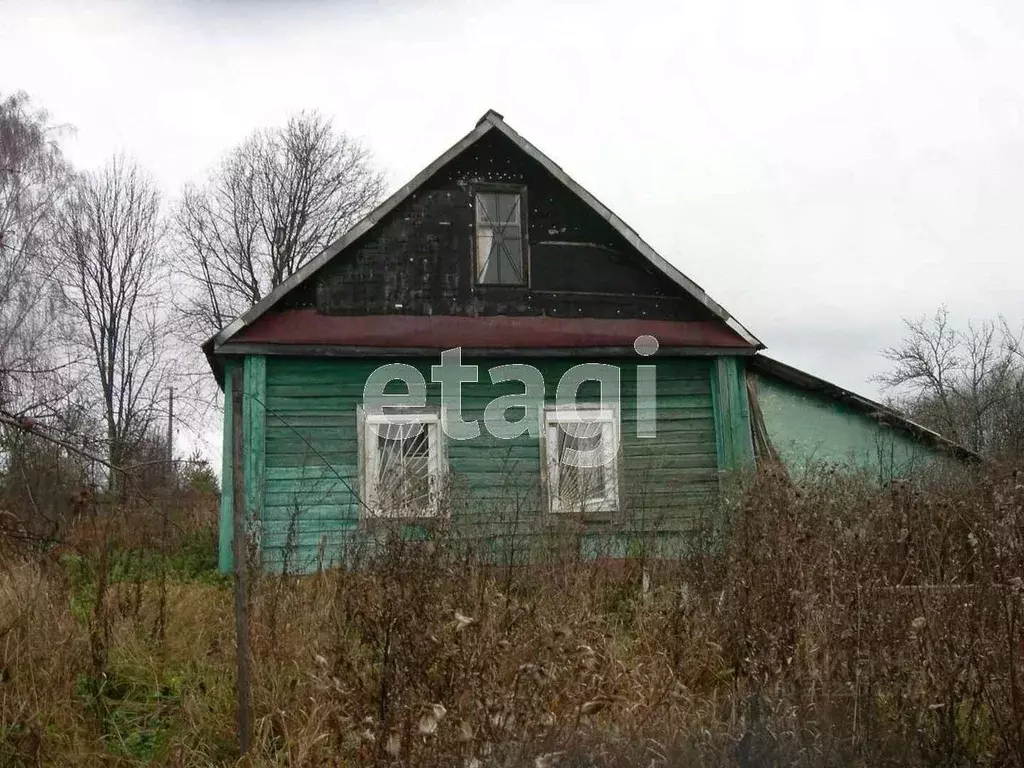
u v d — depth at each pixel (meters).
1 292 16.09
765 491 7.34
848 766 4.52
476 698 4.45
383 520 7.22
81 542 6.79
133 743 5.22
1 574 6.50
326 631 6.01
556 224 12.24
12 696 5.25
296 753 4.88
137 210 31.64
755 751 4.60
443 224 11.89
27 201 21.75
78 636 6.06
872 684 4.80
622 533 9.80
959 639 4.85
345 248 11.45
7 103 23.30
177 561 10.48
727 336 11.98
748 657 5.30
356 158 35.75
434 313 11.60
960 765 4.53
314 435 10.77
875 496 6.84
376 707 4.60
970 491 7.50
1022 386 23.36
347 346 10.84
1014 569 4.83
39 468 6.82
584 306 12.05
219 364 11.91
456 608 5.07
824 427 12.64
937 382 29.38
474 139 12.00
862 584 5.11
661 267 12.13
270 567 9.08
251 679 5.46
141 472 7.27
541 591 7.05
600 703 4.52
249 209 34.41
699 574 7.36
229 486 10.52
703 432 11.74
